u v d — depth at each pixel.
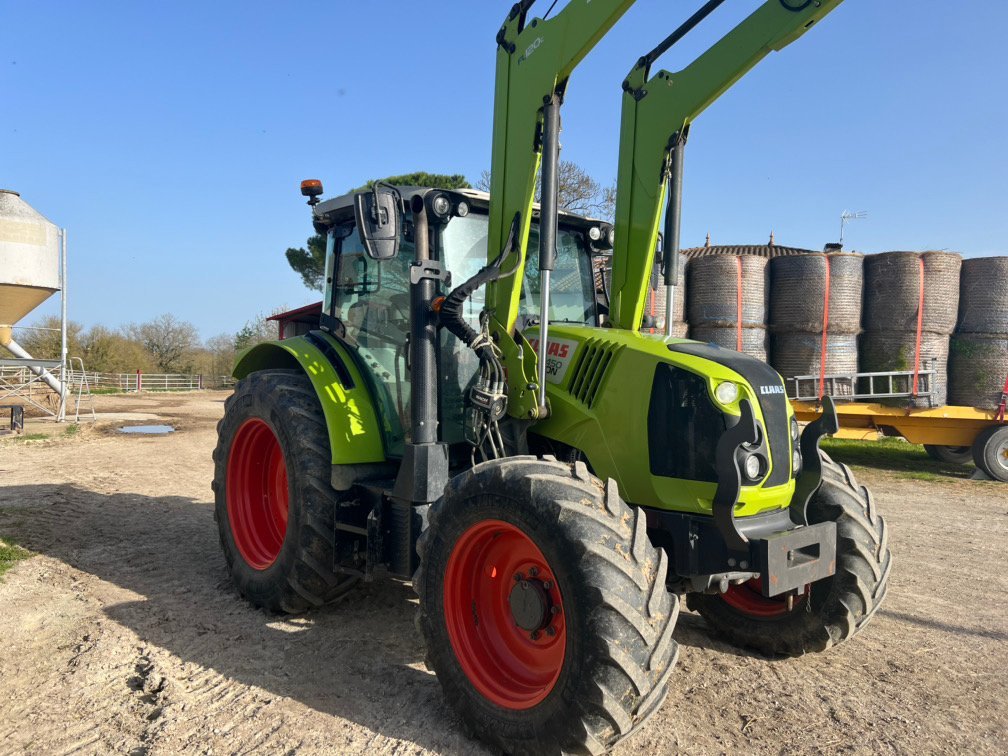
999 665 3.49
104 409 18.47
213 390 33.03
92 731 2.73
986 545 5.87
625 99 3.89
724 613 3.67
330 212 4.27
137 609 4.01
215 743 2.65
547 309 3.12
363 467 3.75
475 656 2.78
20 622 3.79
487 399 3.17
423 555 2.90
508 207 3.31
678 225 3.82
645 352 3.00
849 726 2.87
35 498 6.92
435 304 3.23
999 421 9.03
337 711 2.90
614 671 2.28
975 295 9.22
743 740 2.75
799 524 2.99
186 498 7.21
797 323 9.36
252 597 4.04
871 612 3.28
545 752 2.43
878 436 9.60
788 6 3.08
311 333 4.38
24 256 12.91
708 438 2.78
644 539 2.46
